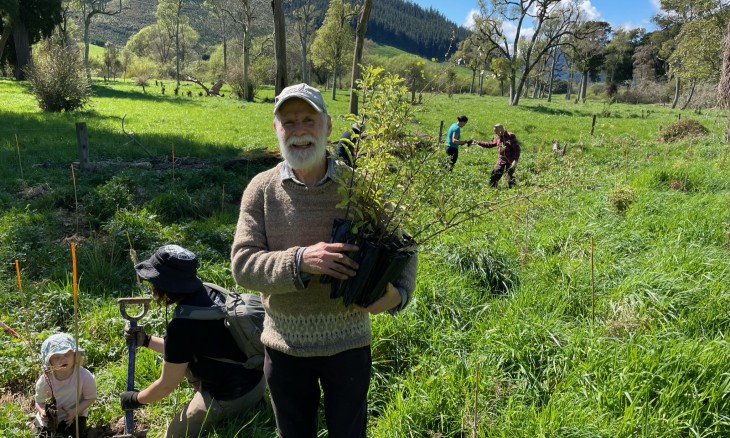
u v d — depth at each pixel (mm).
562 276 5547
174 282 3139
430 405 3576
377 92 2322
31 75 27594
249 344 3291
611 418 3402
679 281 5133
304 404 2646
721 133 22969
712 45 34969
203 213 9141
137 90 55125
